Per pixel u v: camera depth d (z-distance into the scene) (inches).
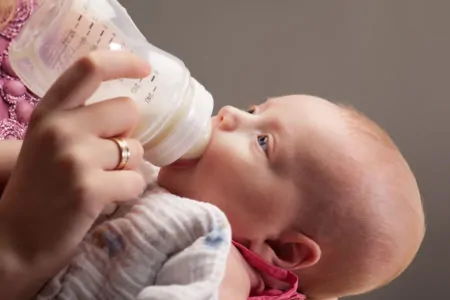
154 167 35.7
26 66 29.0
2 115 40.9
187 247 28.7
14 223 25.2
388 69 64.8
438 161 64.7
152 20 67.0
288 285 35.6
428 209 64.8
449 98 64.2
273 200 34.9
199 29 66.8
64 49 28.4
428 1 64.0
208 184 34.9
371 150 37.3
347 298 65.3
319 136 36.3
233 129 36.2
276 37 66.2
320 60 65.7
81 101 25.5
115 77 25.5
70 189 24.5
